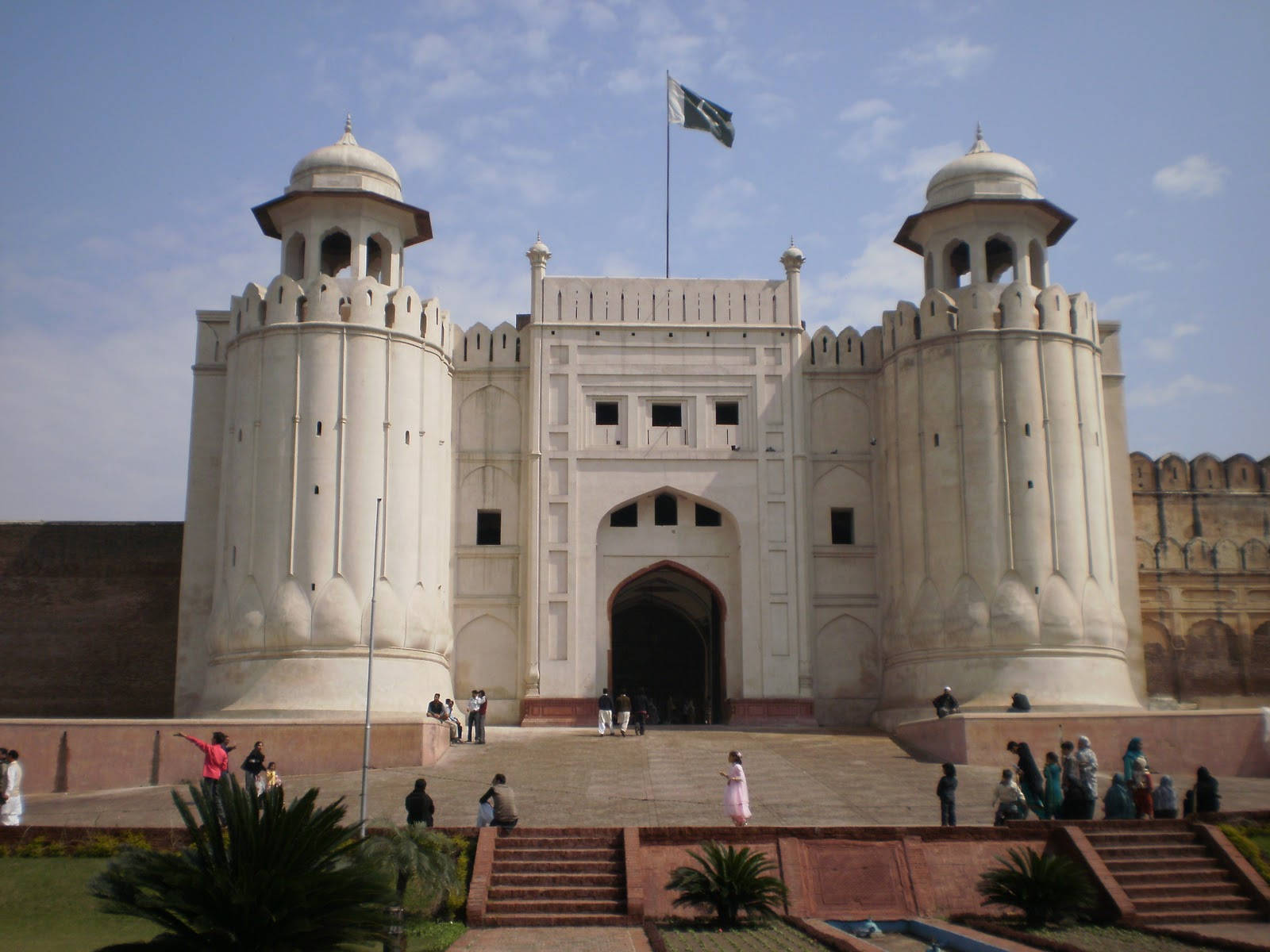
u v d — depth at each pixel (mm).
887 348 21625
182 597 20906
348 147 21438
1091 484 19984
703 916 11180
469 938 10234
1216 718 16625
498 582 21406
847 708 21203
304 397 19359
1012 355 20062
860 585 21594
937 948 10125
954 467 19953
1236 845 12445
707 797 14555
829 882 11656
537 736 19141
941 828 12102
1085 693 19062
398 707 18719
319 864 8383
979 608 19344
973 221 21344
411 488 19688
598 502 21531
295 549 18859
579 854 11727
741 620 21328
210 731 15594
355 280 20203
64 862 11633
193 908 7965
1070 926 11094
